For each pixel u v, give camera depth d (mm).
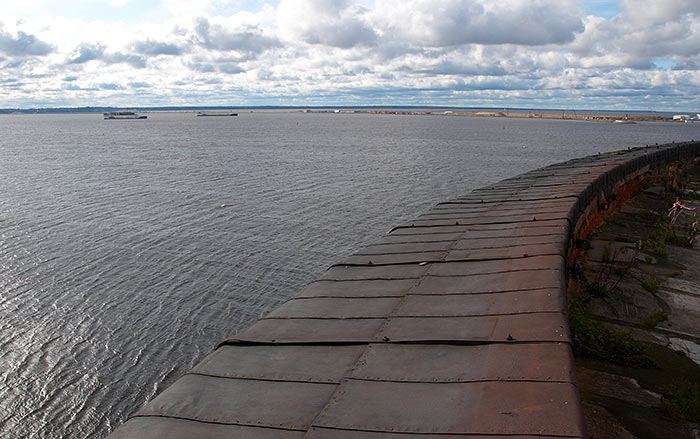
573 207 9180
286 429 3133
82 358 15430
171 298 19250
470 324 4426
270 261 23047
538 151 79625
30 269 21688
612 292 8234
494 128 178500
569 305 7410
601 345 6188
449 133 137125
